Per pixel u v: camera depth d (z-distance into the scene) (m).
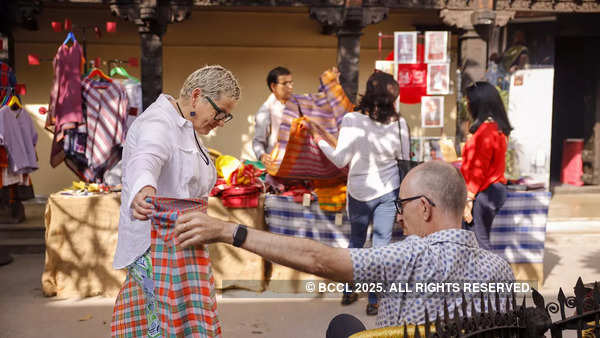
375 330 1.58
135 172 2.21
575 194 10.56
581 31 10.47
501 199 4.54
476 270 1.67
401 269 1.61
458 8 8.11
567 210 8.80
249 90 9.95
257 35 9.83
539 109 9.60
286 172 4.77
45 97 9.45
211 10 9.57
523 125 9.62
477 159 4.45
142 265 2.37
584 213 8.54
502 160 4.54
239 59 9.87
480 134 4.45
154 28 7.51
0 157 5.97
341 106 5.09
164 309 2.24
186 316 2.26
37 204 9.07
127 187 2.28
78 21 9.34
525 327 1.59
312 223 4.92
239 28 9.77
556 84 12.90
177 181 2.41
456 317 1.48
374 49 10.08
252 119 9.99
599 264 6.00
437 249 1.64
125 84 5.89
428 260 1.62
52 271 4.79
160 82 7.59
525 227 5.07
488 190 4.50
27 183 6.64
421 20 9.98
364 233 4.47
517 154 9.66
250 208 4.84
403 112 10.31
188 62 9.77
